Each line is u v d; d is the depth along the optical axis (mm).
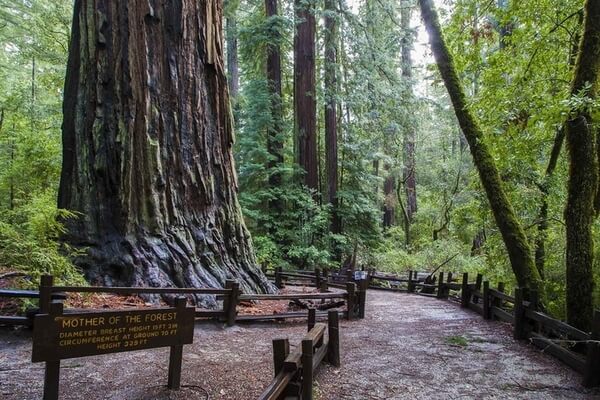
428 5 9406
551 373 5305
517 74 8508
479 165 8438
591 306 5691
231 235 8859
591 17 5742
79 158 7773
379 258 19109
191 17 8633
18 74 15016
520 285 7668
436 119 26500
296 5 17562
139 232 7602
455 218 11734
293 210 17188
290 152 18281
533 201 8969
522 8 8164
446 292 12281
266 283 9188
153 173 7832
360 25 17922
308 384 3895
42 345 3285
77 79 8062
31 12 13828
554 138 8875
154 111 8039
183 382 4461
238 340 6199
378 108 18219
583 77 5746
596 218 7133
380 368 5332
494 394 4617
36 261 6504
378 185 22109
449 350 6254
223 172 8977
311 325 5676
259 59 19031
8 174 12023
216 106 8953
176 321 4109
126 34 7910
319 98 18719
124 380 4426
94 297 6633
